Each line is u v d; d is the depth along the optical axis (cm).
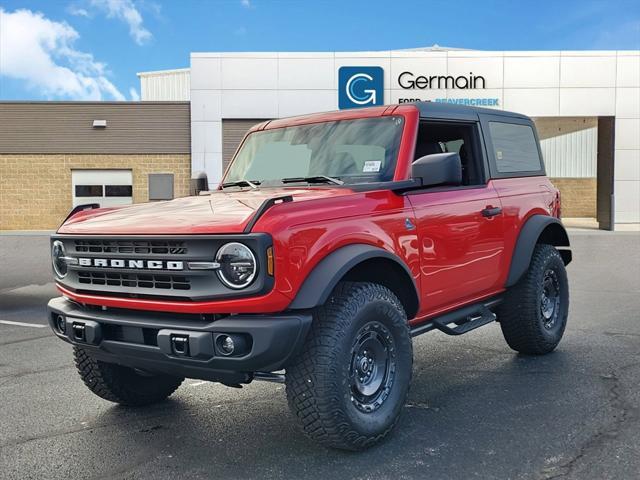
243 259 326
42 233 2292
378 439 379
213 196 460
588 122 2945
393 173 432
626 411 439
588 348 629
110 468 365
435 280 443
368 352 381
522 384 510
